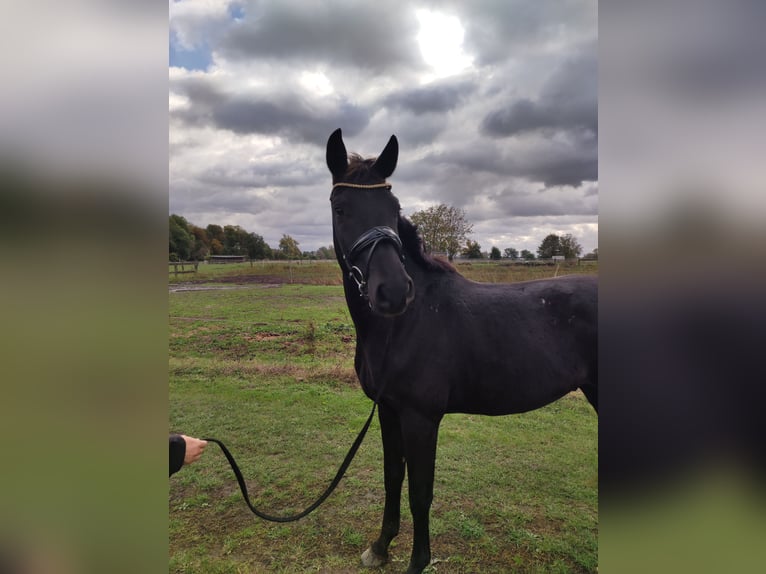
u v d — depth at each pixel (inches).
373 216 76.9
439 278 88.4
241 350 271.0
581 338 90.0
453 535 99.7
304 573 88.2
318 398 197.9
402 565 89.9
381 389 80.7
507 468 133.0
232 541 98.3
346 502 114.7
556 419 177.8
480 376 84.1
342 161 83.9
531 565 90.0
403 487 122.7
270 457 142.3
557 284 94.6
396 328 80.0
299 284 558.6
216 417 176.2
